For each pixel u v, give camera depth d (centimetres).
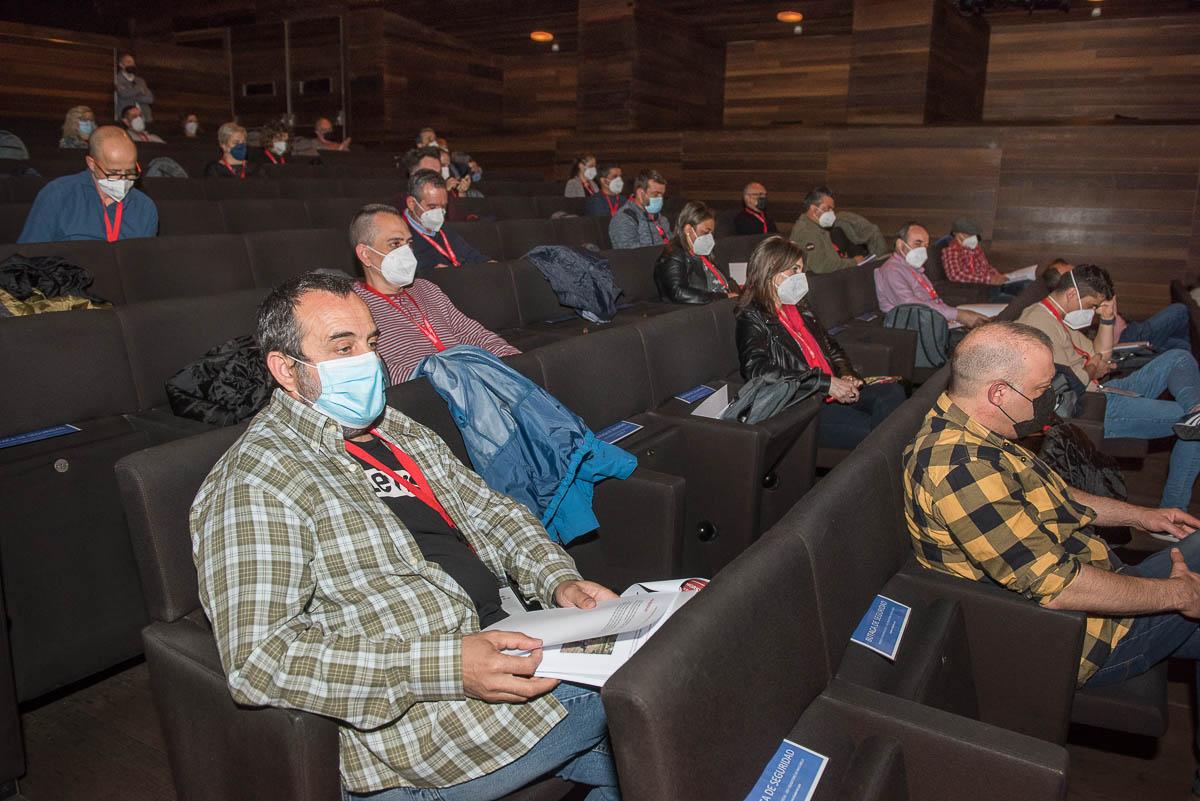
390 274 276
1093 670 170
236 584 116
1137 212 817
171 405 233
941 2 936
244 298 274
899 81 955
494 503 165
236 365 234
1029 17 1034
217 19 1420
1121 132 813
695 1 1123
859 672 139
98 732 200
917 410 209
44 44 1326
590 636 123
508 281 389
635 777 95
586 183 860
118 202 357
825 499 145
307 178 827
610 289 418
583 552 208
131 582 210
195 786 133
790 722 120
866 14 963
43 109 1336
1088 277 349
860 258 662
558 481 190
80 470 198
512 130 1529
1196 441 321
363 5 1299
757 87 1301
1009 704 161
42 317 221
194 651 129
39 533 191
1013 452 172
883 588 164
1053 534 162
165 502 135
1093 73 1035
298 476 127
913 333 421
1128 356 457
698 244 462
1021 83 1077
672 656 98
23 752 172
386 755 125
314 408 137
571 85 1472
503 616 151
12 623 187
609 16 1143
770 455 259
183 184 622
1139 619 170
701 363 300
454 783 128
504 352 309
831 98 1248
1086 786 196
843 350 364
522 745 130
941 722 120
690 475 249
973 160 890
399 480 154
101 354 230
